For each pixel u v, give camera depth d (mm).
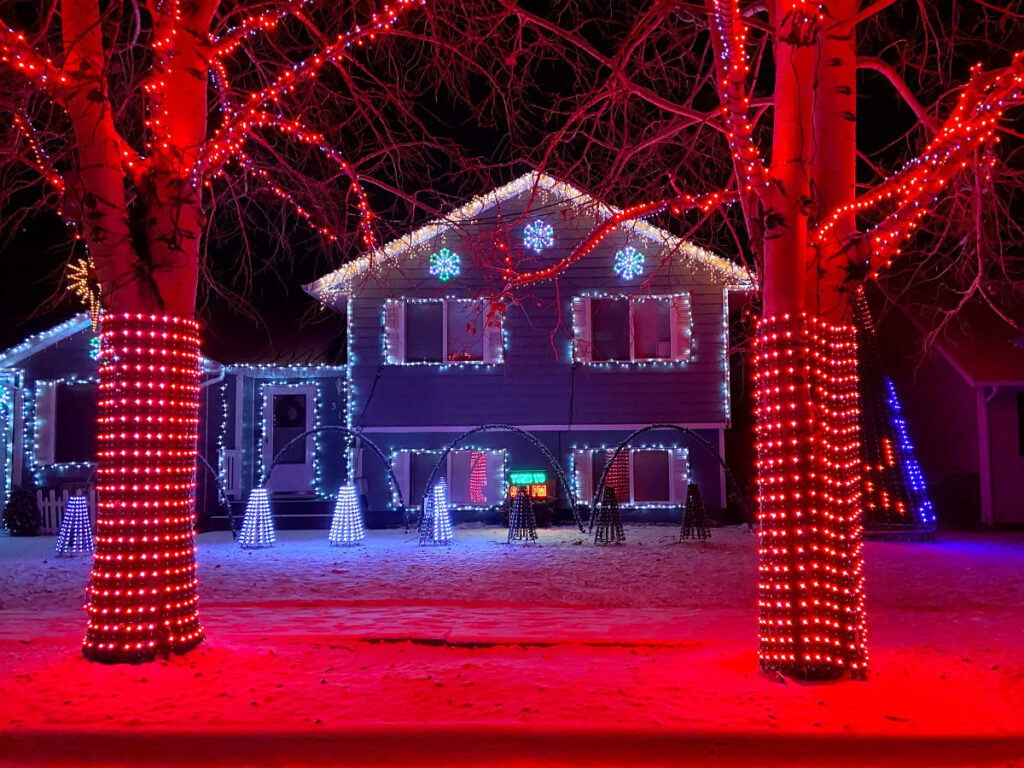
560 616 8484
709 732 4934
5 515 19094
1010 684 5906
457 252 19594
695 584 10867
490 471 19516
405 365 19625
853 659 6043
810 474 6074
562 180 9211
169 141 6727
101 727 5062
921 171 6145
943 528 18734
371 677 6207
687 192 9125
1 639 7406
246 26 7121
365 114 8266
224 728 5031
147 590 6562
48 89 6453
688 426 19219
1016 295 13695
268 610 8922
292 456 21766
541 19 7180
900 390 22688
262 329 22844
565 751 4934
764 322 6289
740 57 6105
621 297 19469
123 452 6594
